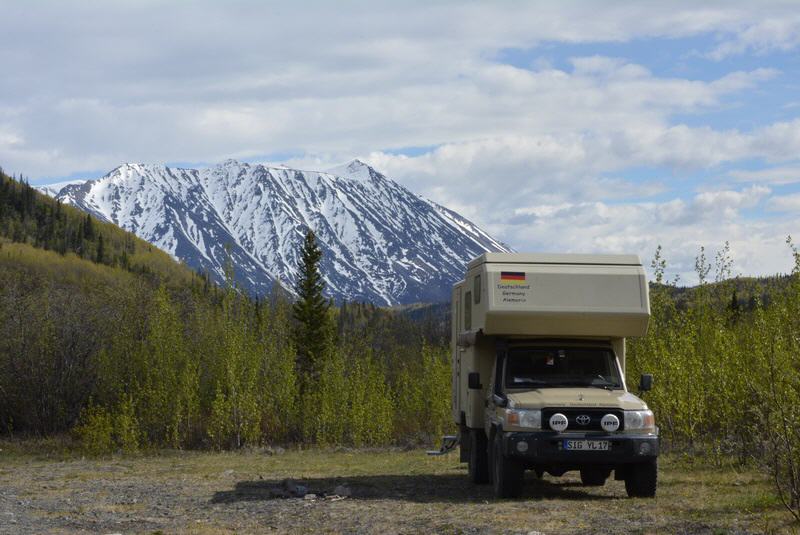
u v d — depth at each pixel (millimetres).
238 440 32156
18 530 11867
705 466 17938
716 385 17766
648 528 10523
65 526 12281
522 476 13508
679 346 19266
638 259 14445
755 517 11156
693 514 11617
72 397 36906
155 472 21547
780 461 12578
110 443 30438
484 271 14391
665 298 21031
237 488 17016
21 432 36531
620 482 16484
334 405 34594
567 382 14297
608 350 14688
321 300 51250
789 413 11734
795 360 13312
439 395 34500
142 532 11641
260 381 36031
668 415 19594
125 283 44250
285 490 16109
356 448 32469
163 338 34344
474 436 16125
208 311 39969
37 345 37062
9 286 41094
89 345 37500
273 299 53656
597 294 14141
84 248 186375
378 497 14828
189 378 32625
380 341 53125
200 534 11383
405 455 27656
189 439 32906
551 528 10805
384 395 35781
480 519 11656
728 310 20219
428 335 65875
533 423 13172
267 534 11344
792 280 16344
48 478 20203
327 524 11984
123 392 34562
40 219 196750
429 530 11094
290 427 35625
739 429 17453
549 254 14445
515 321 14156
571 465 13508
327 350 45094
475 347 15469
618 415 13203
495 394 14258
